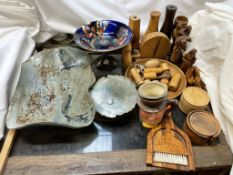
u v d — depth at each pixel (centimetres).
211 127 56
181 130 58
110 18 85
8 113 59
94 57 80
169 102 57
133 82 67
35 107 61
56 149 56
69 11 82
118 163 52
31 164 52
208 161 53
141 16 89
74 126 56
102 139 58
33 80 66
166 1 85
